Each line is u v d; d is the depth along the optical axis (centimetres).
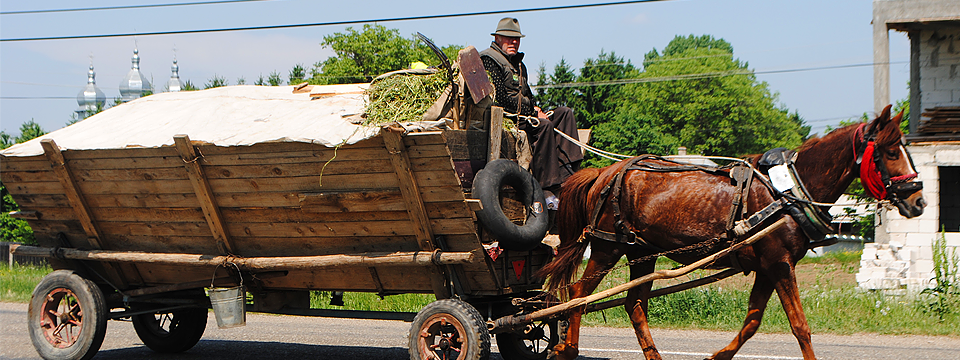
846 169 548
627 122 5025
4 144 3003
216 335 908
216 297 620
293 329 971
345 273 623
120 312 701
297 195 584
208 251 662
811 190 554
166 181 626
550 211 673
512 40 680
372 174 546
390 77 579
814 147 561
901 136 530
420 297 1112
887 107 527
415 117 557
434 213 546
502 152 610
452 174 517
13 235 2697
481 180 552
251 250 647
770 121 6169
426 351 561
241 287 631
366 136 520
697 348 785
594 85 5238
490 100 589
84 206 678
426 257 557
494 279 571
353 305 1109
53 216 711
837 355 734
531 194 596
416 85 566
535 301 606
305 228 605
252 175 589
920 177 1281
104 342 845
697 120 6059
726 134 5984
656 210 578
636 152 4906
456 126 571
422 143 510
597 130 5025
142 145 607
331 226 592
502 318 591
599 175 618
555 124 687
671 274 552
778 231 538
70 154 640
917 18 1308
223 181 605
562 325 653
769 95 6384
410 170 527
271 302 668
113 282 722
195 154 591
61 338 696
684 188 571
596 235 604
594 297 572
